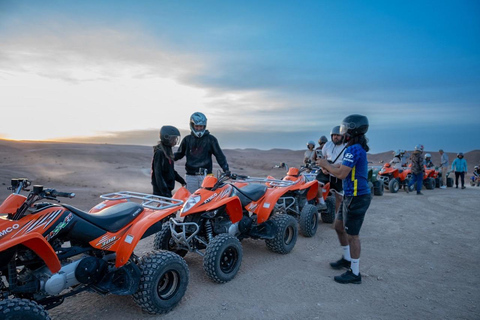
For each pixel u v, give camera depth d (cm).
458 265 558
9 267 312
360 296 444
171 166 596
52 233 325
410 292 457
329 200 838
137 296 380
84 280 348
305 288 466
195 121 633
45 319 295
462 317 393
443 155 1883
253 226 577
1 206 307
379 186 1359
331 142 774
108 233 367
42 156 2659
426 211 1027
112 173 1891
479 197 1364
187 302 423
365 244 668
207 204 486
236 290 458
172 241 546
